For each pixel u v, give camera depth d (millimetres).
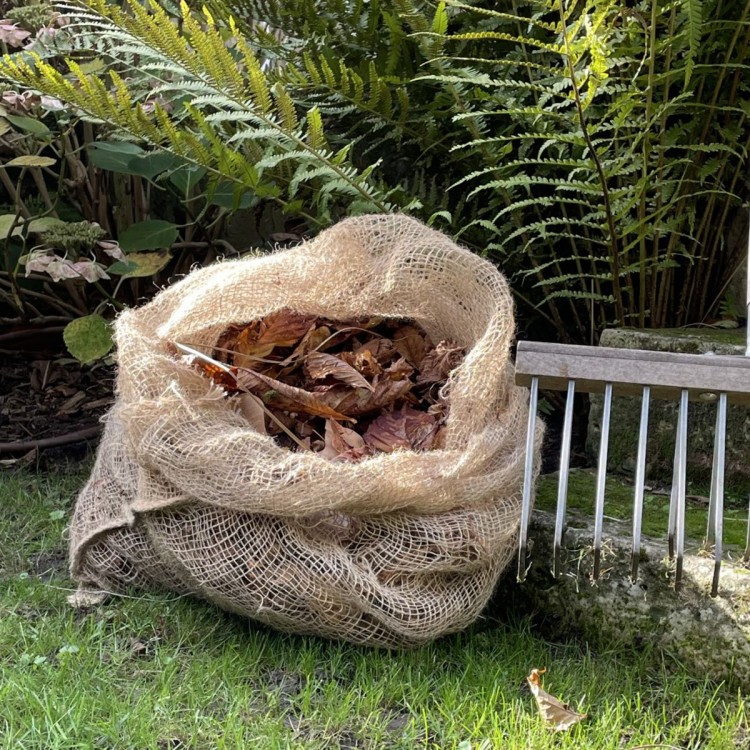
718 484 973
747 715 957
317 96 1600
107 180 1898
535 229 1437
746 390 957
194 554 1025
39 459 1634
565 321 1716
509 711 934
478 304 1176
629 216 1499
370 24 1555
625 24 1377
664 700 979
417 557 1013
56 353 1931
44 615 1107
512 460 1082
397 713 947
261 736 874
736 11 1409
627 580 1076
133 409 1023
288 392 1153
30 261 1433
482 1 1516
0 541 1314
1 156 1918
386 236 1212
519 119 1479
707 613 1021
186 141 1466
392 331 1339
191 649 1038
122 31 1519
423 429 1170
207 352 1162
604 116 1312
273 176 1577
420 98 1605
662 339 1368
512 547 1096
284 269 1148
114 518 1124
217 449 989
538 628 1139
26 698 905
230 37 1646
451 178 1632
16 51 1806
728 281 1569
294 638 1070
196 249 1949
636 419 1408
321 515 1017
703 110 1470
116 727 873
